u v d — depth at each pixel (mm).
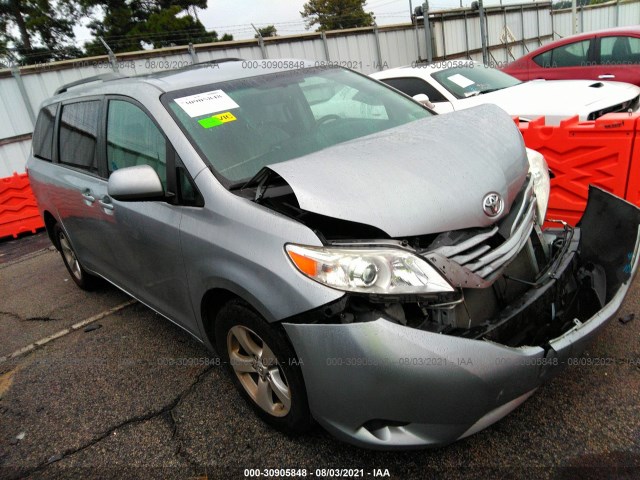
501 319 2035
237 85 3061
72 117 3920
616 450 2150
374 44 15344
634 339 2832
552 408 2428
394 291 1882
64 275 5602
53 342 3969
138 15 30656
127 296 4652
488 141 2404
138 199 2551
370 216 1964
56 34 29625
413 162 2191
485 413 1932
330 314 1932
